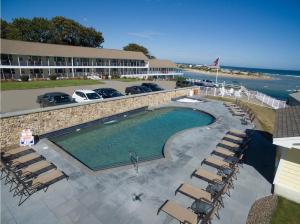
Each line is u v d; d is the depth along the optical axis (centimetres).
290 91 7162
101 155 1403
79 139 1680
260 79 13300
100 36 8262
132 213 830
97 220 791
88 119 1914
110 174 1098
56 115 1650
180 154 1359
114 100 2131
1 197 891
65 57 4809
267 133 1838
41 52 4434
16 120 1406
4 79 3856
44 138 1539
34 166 1034
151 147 1556
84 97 2134
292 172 962
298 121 1063
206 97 3491
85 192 945
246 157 1383
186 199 921
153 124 2111
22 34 6531
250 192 1012
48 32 6888
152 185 1016
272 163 1308
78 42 7650
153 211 845
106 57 5512
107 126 2019
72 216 805
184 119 2308
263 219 838
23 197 896
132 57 6288
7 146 1384
